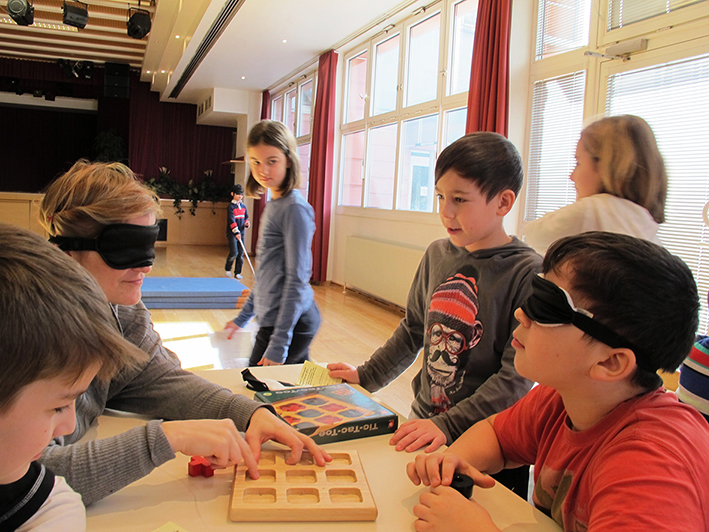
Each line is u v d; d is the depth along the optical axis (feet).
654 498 1.88
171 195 37.04
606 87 10.75
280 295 6.16
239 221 23.47
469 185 3.60
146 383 3.45
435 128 17.06
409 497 2.59
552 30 12.34
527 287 3.67
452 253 4.16
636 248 2.14
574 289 2.17
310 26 19.75
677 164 9.37
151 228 2.87
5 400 1.36
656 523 1.82
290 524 2.33
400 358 4.50
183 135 39.81
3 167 44.68
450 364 3.95
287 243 5.93
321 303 19.42
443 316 4.01
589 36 11.22
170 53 27.50
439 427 3.40
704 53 8.96
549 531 2.40
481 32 13.12
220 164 40.78
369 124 20.86
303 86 27.94
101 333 1.50
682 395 3.99
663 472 1.94
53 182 2.85
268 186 6.05
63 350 1.39
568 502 2.38
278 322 5.90
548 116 12.42
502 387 3.50
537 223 5.04
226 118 36.04
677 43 9.38
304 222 5.95
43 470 2.01
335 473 2.69
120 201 2.73
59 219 2.72
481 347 3.81
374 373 4.40
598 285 2.11
